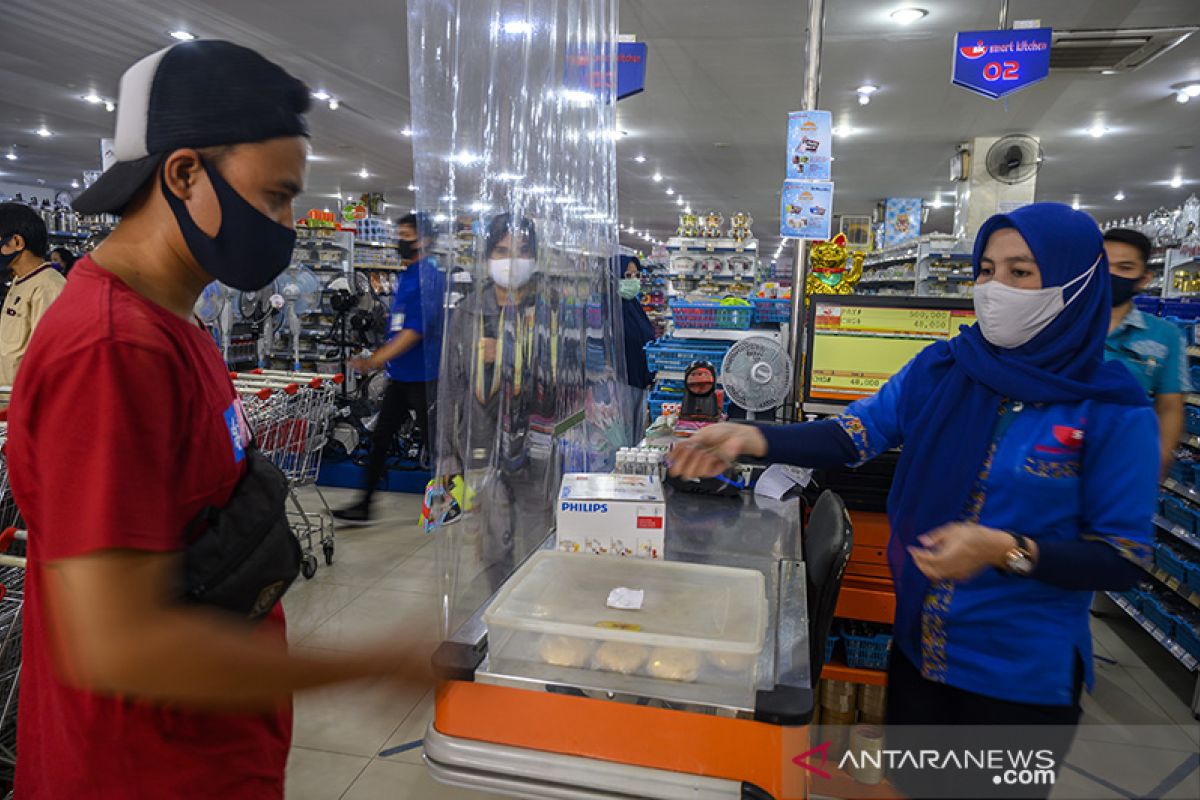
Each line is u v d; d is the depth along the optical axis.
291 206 0.96
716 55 7.14
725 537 1.88
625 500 1.51
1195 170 12.51
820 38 2.76
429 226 1.49
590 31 2.19
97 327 0.80
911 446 1.36
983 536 1.09
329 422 4.33
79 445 0.77
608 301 2.53
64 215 10.24
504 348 1.66
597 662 1.19
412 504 5.16
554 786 1.14
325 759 2.35
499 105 1.59
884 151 11.25
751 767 1.08
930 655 1.29
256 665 0.75
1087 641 1.22
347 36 6.98
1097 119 9.20
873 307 2.44
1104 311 1.21
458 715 1.19
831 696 2.31
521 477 1.78
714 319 3.46
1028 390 1.20
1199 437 3.49
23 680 0.99
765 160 12.41
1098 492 1.16
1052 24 6.10
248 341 7.48
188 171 0.87
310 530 3.93
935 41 6.55
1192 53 6.77
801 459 1.48
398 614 3.39
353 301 6.85
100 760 0.90
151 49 7.49
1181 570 3.33
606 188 2.47
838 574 1.39
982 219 10.30
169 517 0.81
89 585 0.73
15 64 8.12
